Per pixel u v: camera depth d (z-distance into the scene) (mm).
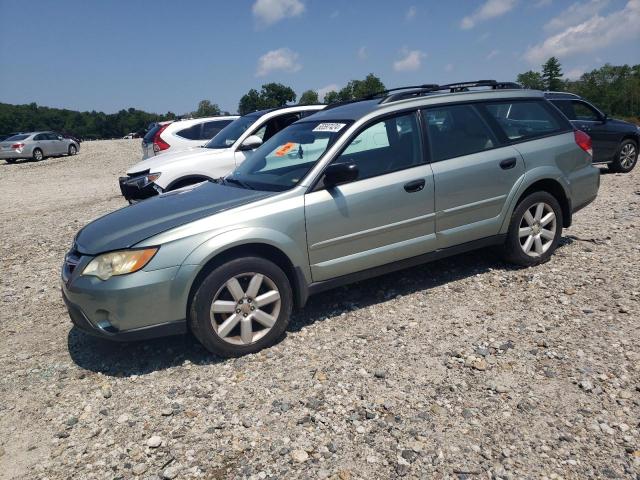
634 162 12094
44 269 7125
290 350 4176
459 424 3141
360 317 4680
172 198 4777
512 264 5609
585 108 12023
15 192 16125
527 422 3117
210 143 9055
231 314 4066
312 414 3330
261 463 2936
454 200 4922
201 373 3938
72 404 3680
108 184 16703
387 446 2998
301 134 5008
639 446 2859
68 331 4949
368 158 4609
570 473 2705
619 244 6172
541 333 4156
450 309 4707
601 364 3648
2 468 3061
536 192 5410
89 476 2938
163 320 3902
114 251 3893
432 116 4961
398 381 3631
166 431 3281
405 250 4758
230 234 3982
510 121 5383
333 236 4402
